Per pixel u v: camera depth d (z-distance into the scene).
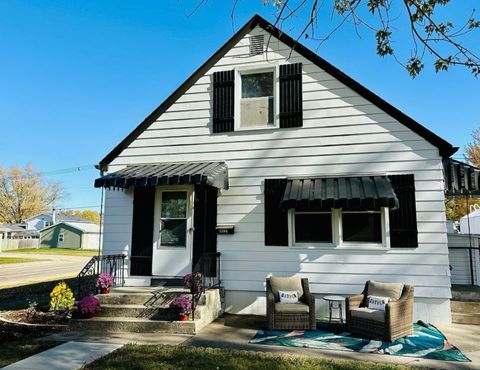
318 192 8.28
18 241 54.66
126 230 10.09
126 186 8.70
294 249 8.99
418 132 8.59
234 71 9.98
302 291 8.15
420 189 8.46
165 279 9.62
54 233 58.19
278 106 9.55
